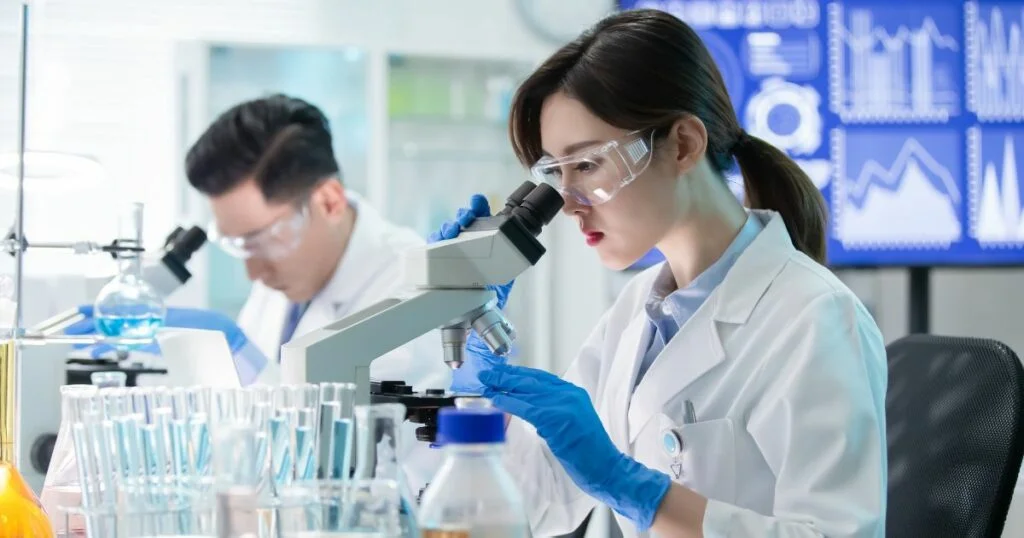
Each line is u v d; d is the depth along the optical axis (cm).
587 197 154
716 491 160
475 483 105
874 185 386
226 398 120
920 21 385
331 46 435
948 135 385
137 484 116
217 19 431
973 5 385
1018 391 159
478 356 168
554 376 150
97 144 420
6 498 121
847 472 142
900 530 169
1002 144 386
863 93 386
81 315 189
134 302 159
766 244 170
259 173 242
